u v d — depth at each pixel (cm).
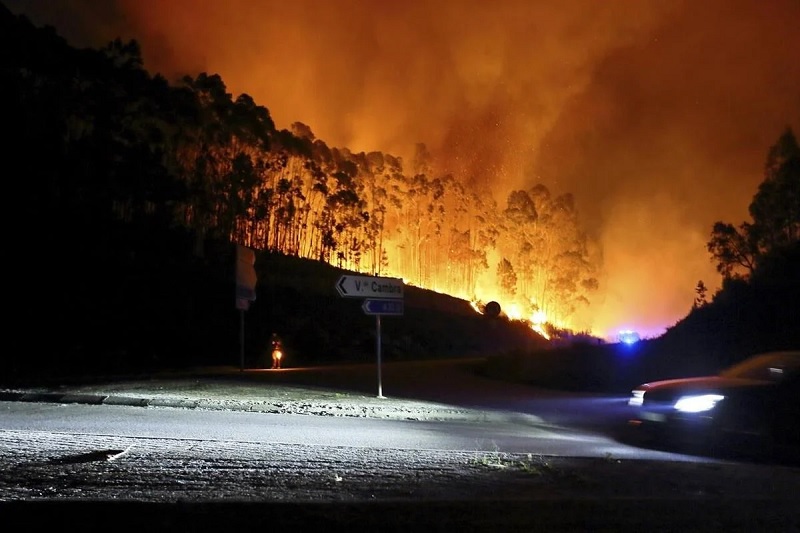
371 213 9144
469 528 601
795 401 1112
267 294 5478
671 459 1085
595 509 664
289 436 1120
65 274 4203
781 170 4591
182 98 5612
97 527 572
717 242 4741
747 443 1130
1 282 3828
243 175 6462
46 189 4362
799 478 909
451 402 1872
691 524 642
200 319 4362
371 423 1373
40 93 4497
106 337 3616
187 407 1512
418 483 761
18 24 4381
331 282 6838
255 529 576
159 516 593
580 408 1838
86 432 1078
